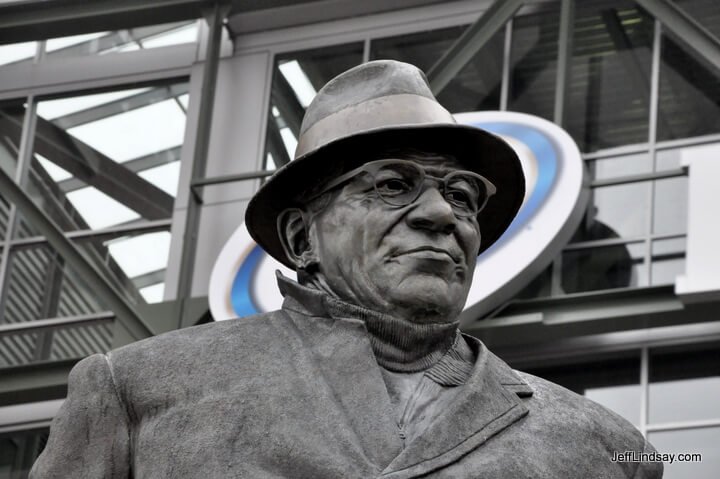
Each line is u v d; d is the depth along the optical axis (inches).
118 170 857.5
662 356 711.1
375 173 138.5
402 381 135.5
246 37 881.5
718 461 685.9
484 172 146.6
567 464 132.7
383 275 136.4
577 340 720.3
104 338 802.2
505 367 141.9
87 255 832.3
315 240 142.2
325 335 137.3
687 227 722.2
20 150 870.4
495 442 131.0
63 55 898.1
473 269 139.1
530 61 816.3
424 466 125.9
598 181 741.3
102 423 133.4
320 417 129.1
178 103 869.2
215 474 126.1
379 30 860.6
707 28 812.6
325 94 146.0
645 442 142.1
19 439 770.2
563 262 754.8
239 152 844.6
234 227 813.2
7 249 820.6
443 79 745.6
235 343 137.3
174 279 810.2
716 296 696.4
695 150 734.5
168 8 866.1
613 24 812.0
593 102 800.9
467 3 850.1
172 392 132.8
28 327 799.7
